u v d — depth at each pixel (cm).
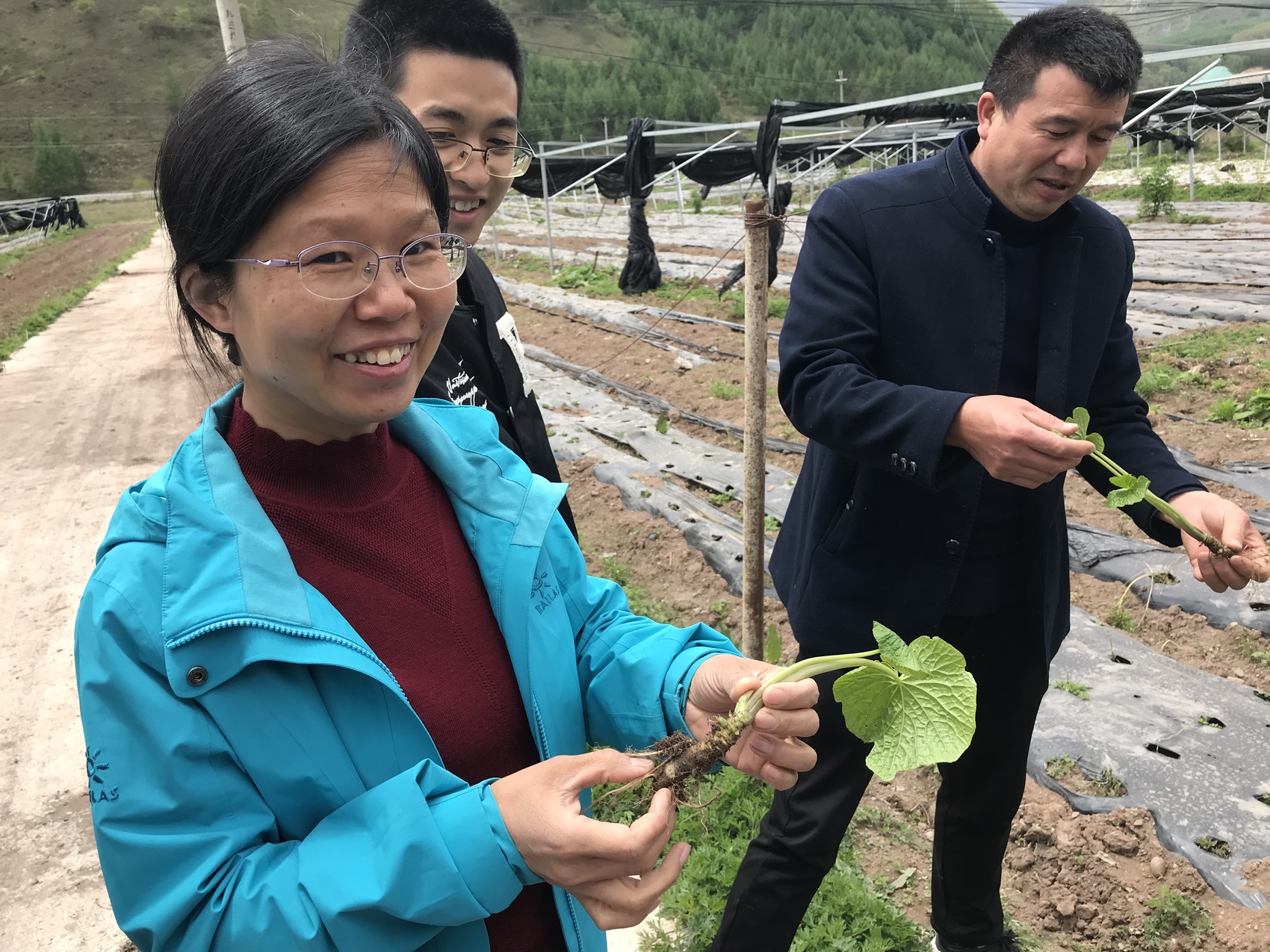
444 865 99
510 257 2464
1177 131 2723
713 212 3672
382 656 119
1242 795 313
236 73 101
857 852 319
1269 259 1396
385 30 187
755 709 123
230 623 102
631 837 99
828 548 224
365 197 101
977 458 182
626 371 1078
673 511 620
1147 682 382
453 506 137
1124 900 287
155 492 111
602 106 11244
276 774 105
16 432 930
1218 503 198
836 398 197
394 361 110
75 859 339
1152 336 1005
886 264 208
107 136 9500
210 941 98
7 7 11788
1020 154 193
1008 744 232
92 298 2077
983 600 219
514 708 129
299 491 119
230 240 100
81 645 104
